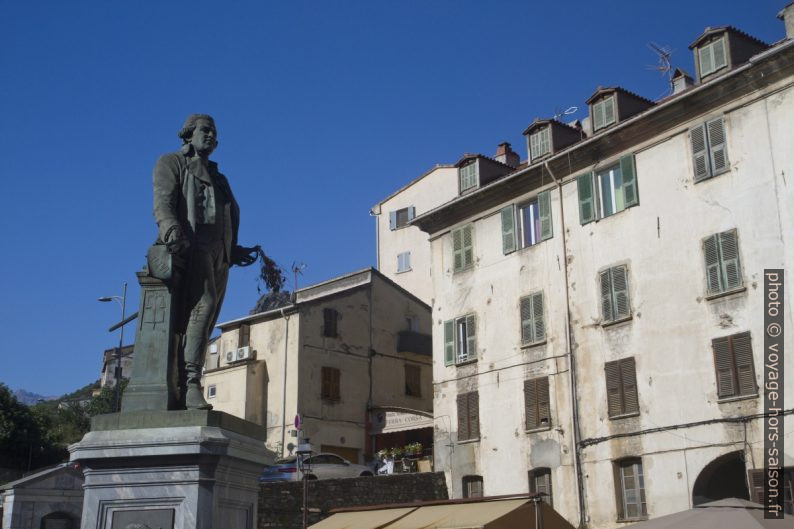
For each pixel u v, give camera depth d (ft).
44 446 126.21
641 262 86.53
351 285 138.10
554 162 96.02
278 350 124.47
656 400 82.12
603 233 90.94
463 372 103.04
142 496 19.84
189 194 22.81
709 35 85.10
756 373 75.10
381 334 133.90
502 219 102.89
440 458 102.63
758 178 78.43
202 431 20.08
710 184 82.17
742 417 75.00
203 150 23.45
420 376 137.49
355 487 89.76
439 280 109.60
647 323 84.64
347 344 128.67
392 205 163.63
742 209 79.15
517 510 57.98
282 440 118.73
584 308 91.04
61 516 61.26
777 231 76.28
